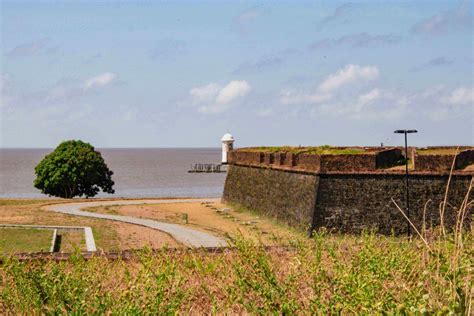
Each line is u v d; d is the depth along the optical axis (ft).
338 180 122.21
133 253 47.42
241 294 29.55
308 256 35.53
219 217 162.40
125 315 24.91
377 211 119.34
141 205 193.67
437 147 133.49
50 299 28.71
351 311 24.73
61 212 163.22
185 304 29.66
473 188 115.65
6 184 504.02
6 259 36.88
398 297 23.62
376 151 131.03
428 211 116.78
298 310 26.22
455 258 19.88
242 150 191.01
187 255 42.91
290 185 139.03
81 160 242.17
